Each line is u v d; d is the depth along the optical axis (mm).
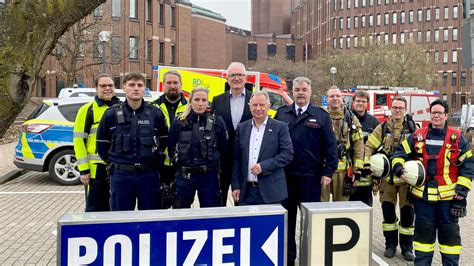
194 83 14227
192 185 4875
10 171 11930
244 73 5430
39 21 5230
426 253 4922
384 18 80125
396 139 5711
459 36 75188
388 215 5859
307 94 5242
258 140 4883
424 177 4785
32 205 8477
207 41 59094
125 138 4723
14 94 5410
